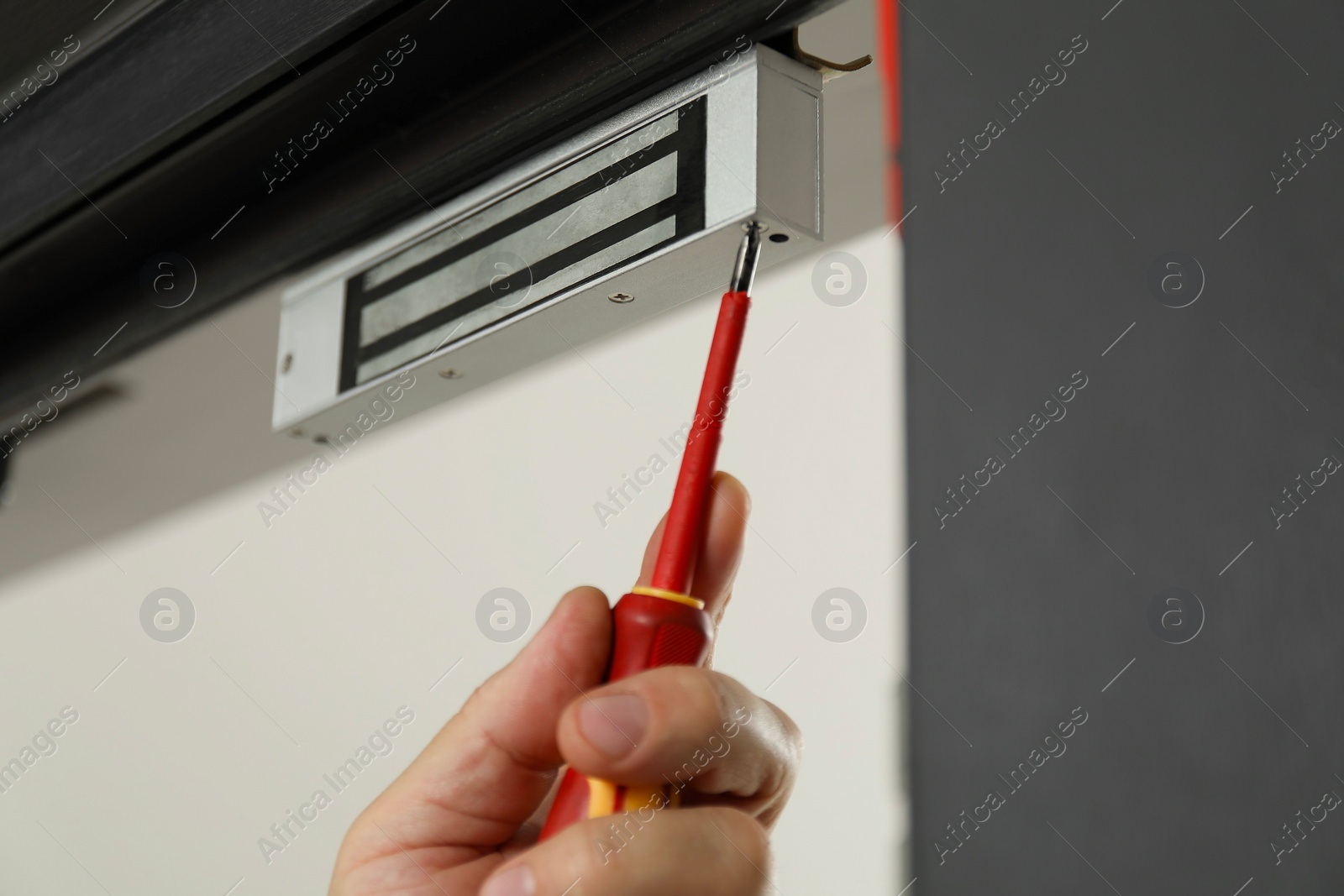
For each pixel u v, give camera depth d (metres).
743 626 1.11
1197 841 0.30
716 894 0.42
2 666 1.65
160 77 0.65
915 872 0.34
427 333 0.60
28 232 0.74
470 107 0.57
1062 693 0.33
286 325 0.69
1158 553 0.32
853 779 1.05
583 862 0.41
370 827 0.55
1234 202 0.32
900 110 0.40
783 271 1.18
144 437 1.46
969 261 0.37
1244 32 0.33
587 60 0.52
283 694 1.35
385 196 0.61
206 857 1.36
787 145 0.47
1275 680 0.29
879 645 1.06
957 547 0.35
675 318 1.18
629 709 0.41
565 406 1.20
